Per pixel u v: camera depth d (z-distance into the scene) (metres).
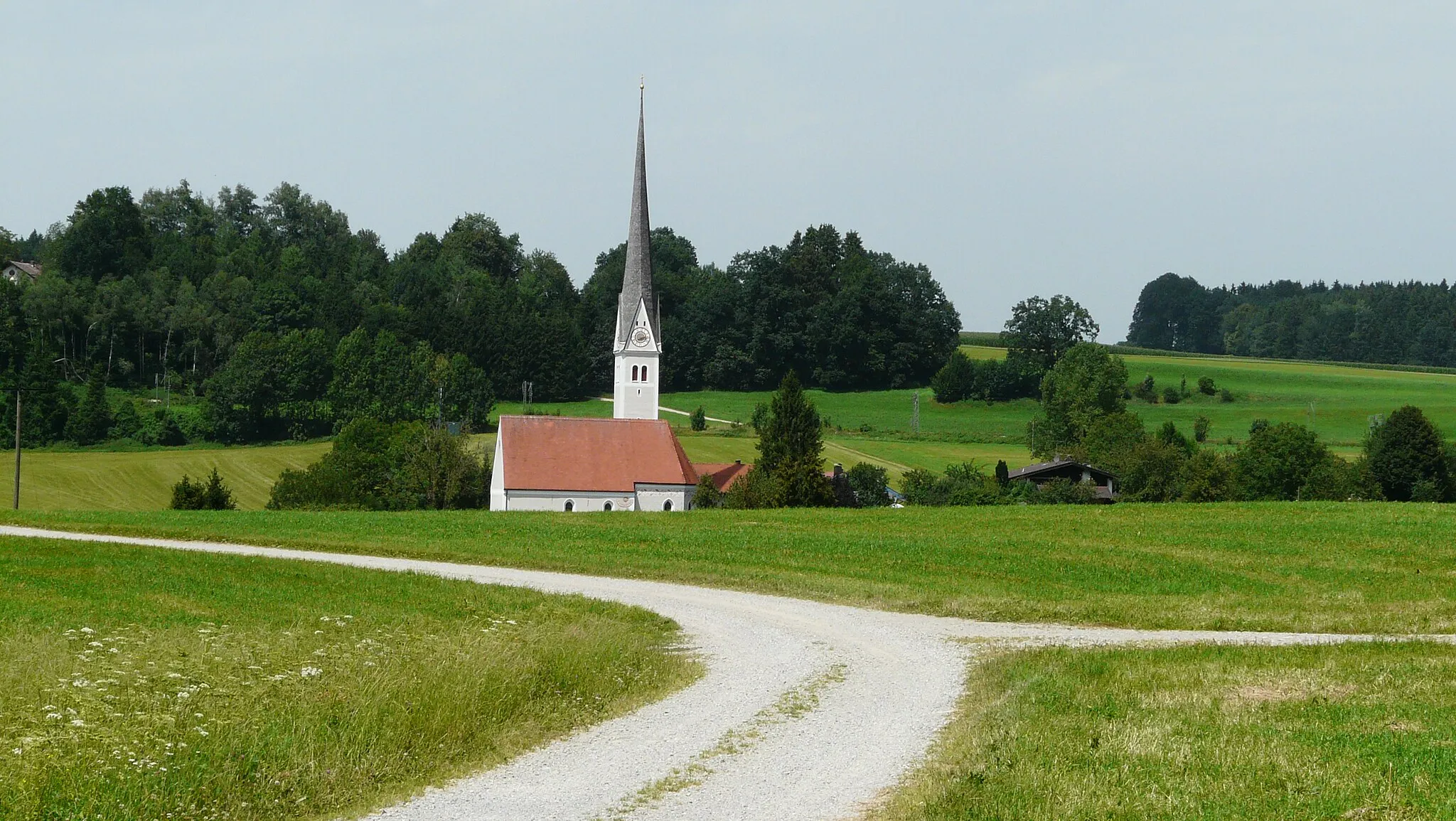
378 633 38.81
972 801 22.39
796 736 28.36
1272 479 135.38
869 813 22.48
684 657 39.25
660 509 118.06
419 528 77.19
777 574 58.06
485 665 30.61
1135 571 59.56
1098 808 21.88
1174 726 27.72
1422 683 32.56
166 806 21.28
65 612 44.69
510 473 116.12
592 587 56.41
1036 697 31.28
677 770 25.17
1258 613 48.78
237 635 38.16
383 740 24.89
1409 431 135.12
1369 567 60.56
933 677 36.06
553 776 24.58
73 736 23.66
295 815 21.83
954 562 62.38
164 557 60.72
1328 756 25.14
